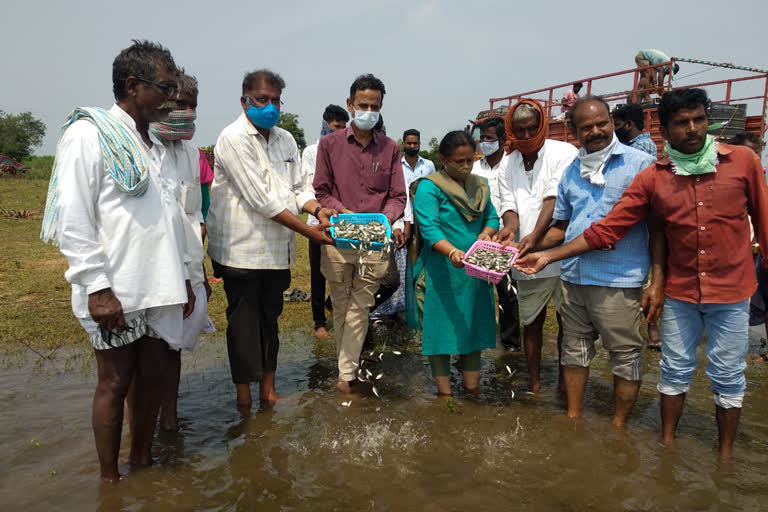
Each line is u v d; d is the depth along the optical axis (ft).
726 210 10.16
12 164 113.19
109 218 8.95
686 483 9.75
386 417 12.72
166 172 10.07
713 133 30.89
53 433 11.41
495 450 11.03
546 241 13.12
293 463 10.43
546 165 13.97
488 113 43.93
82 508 8.78
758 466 10.42
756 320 18.01
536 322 14.40
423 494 9.34
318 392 14.43
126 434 11.75
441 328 13.73
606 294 11.67
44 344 17.66
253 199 12.55
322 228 13.15
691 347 11.06
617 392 12.11
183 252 10.34
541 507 8.96
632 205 11.00
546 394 14.48
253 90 12.25
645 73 33.35
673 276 11.00
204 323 12.37
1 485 9.39
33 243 38.93
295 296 24.50
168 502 9.01
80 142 8.57
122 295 9.05
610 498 9.25
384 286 17.49
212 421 12.47
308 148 18.61
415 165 22.20
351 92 13.70
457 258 12.70
